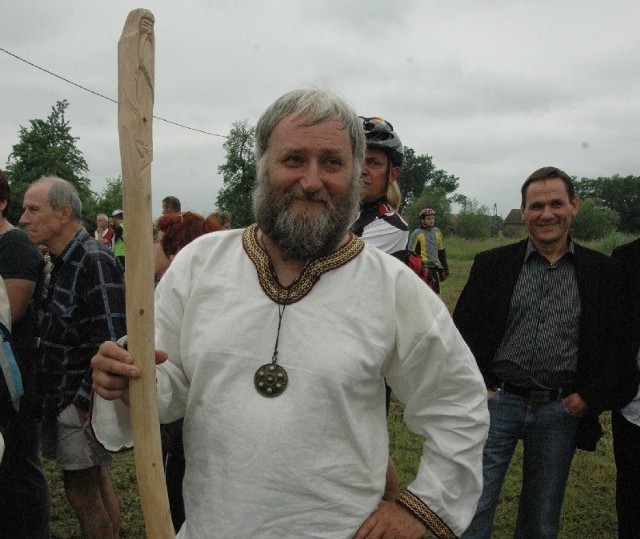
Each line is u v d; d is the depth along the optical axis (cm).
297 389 146
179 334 160
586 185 7994
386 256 160
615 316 306
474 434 158
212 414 149
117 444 157
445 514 155
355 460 149
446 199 5459
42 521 298
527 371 311
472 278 329
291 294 151
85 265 304
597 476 484
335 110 155
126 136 131
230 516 145
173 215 320
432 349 155
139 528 388
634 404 305
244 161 3394
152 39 132
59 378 304
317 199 152
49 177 317
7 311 247
